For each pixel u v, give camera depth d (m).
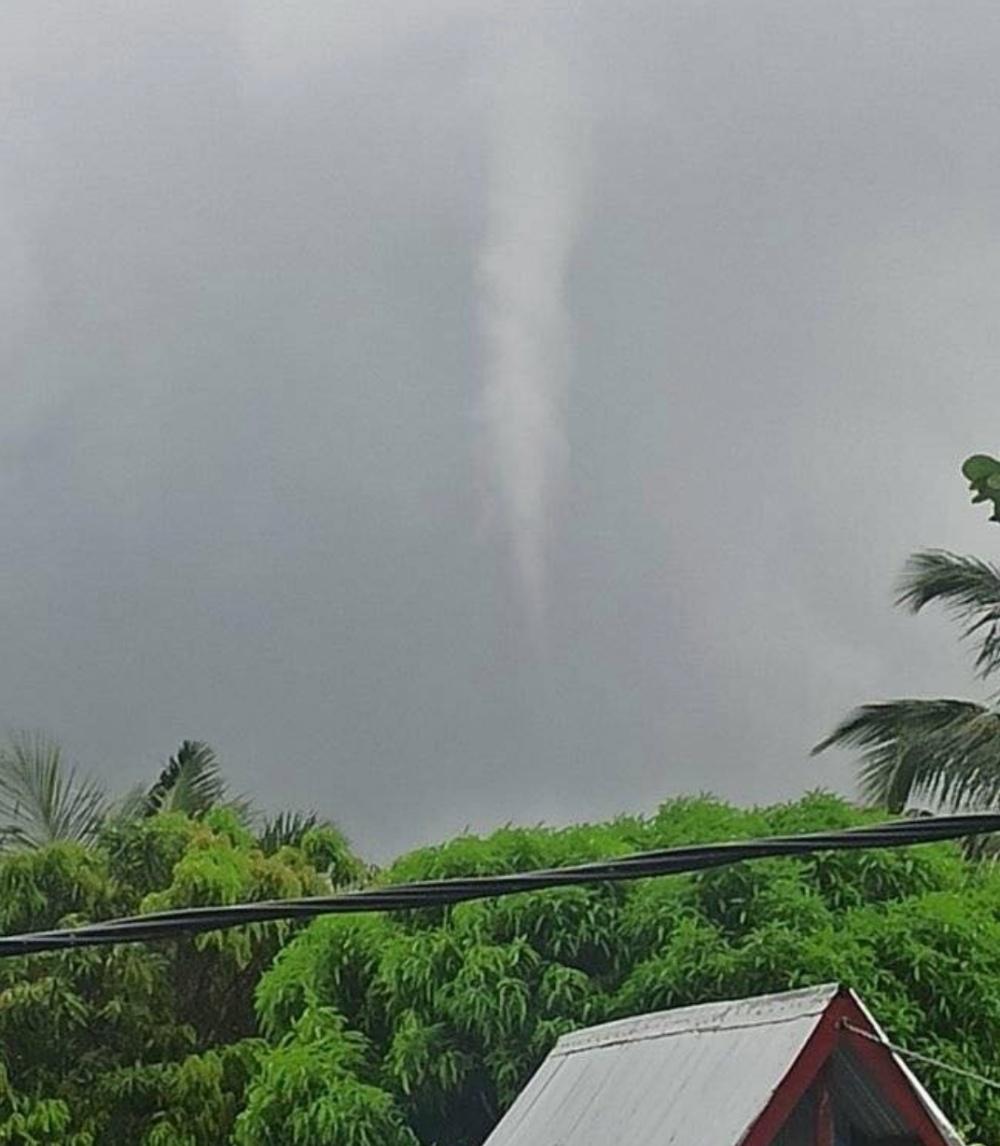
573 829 24.69
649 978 22.48
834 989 11.18
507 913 23.52
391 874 25.28
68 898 28.70
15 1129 26.77
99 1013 27.92
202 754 34.69
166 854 29.45
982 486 22.88
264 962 28.91
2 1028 27.50
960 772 25.72
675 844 24.11
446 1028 23.08
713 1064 11.77
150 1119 27.48
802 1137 11.19
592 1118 12.58
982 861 25.66
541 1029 22.56
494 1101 22.97
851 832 7.32
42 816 32.41
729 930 23.17
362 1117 22.56
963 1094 21.62
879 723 26.20
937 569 26.20
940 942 22.39
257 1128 23.23
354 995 24.47
